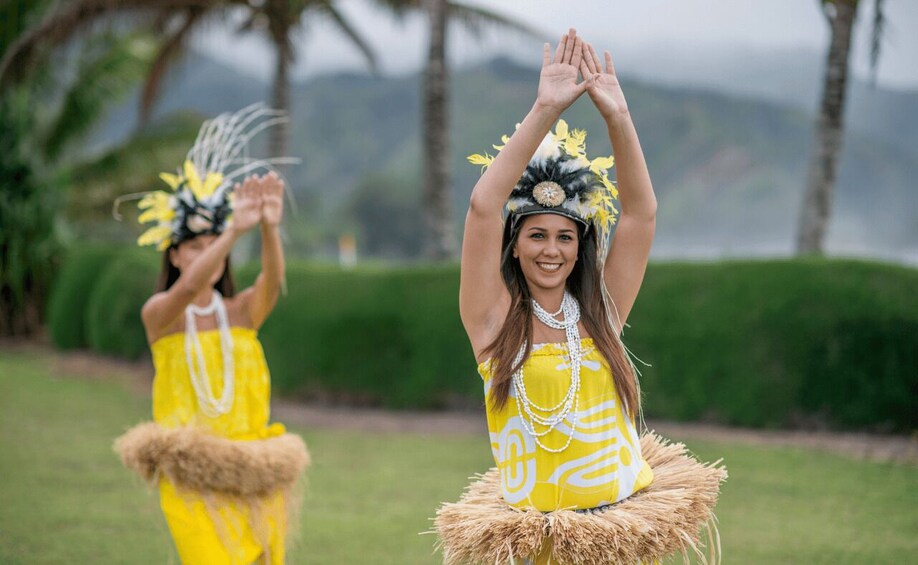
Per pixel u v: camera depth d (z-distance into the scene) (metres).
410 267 11.12
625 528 2.75
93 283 16.70
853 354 8.34
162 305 4.07
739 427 8.77
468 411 10.53
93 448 8.52
